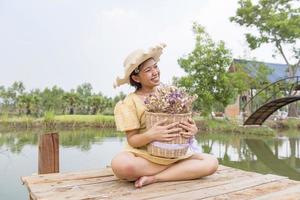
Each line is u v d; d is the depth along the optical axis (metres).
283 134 14.54
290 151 9.48
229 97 16.02
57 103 22.33
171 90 1.86
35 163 6.40
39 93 22.42
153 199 1.59
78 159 6.72
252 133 14.01
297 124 17.39
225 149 9.64
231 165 7.28
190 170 1.96
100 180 1.99
